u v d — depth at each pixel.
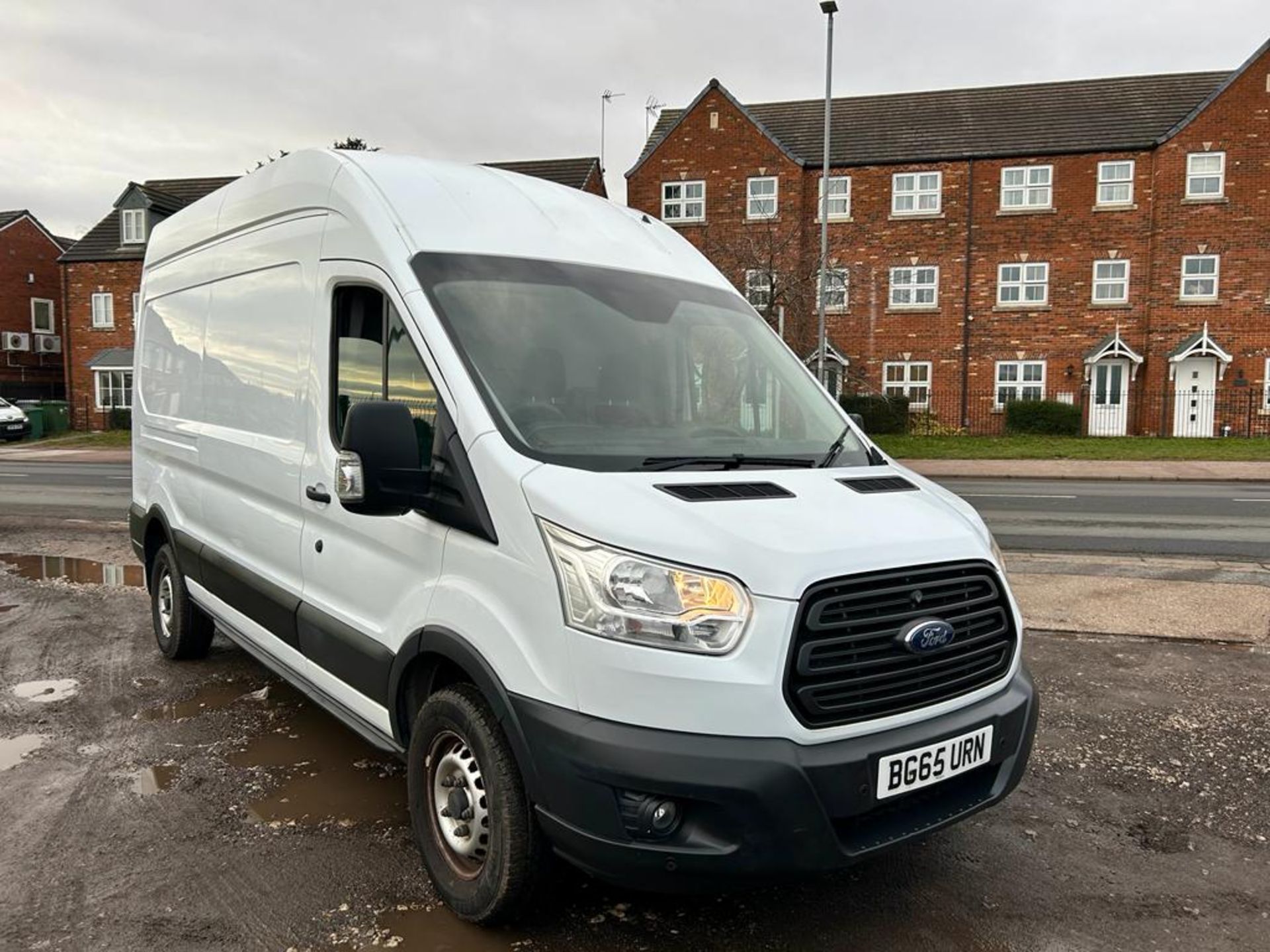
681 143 29.39
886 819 2.77
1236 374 26.45
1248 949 2.96
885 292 28.59
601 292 3.60
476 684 2.91
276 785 4.07
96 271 36.22
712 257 26.47
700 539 2.56
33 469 21.38
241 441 4.51
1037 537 10.70
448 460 3.01
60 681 5.49
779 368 3.99
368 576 3.46
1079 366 27.48
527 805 2.78
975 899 3.22
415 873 3.34
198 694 5.26
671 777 2.43
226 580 4.78
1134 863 3.49
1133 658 5.92
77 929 2.98
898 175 28.31
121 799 3.92
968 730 2.84
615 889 3.24
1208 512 12.92
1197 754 4.48
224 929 2.98
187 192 39.38
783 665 2.50
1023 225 27.62
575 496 2.68
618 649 2.50
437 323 3.14
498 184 3.91
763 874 2.51
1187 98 28.09
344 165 3.73
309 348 3.85
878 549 2.74
